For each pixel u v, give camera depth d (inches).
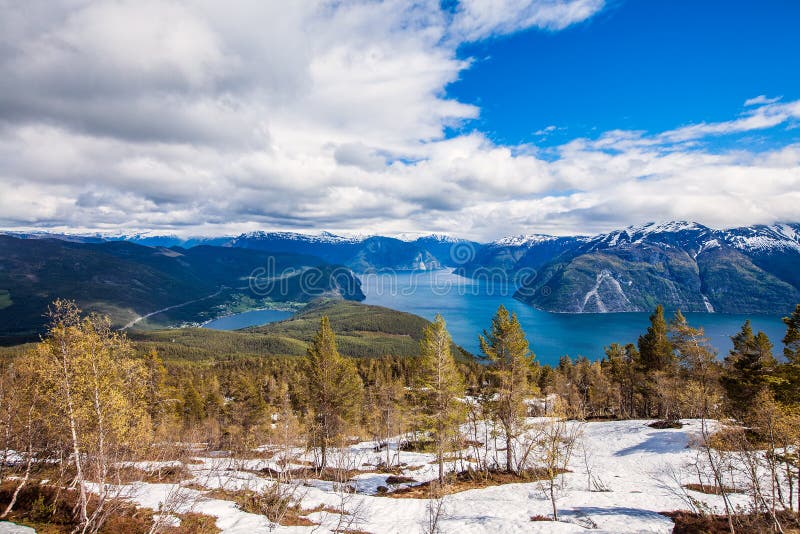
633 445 1919.3
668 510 1053.8
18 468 1113.4
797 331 1472.7
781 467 1112.2
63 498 876.0
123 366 900.0
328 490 1449.3
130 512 909.8
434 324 1509.6
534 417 2513.5
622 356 3454.7
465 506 1194.0
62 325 815.7
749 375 1809.8
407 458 2116.1
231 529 924.6
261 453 2310.5
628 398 3213.6
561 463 1686.8
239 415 2600.9
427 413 1501.0
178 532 852.0
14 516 788.0
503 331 1521.9
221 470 1669.5
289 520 1035.9
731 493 1170.6
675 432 1942.7
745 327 2217.0
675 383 2187.5
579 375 3617.1
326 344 1785.2
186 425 2516.0
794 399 1401.3
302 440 1824.6
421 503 1244.5
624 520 971.3
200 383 4527.6
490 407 1556.3
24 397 973.8
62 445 1000.2
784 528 848.9
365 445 2630.4
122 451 966.4
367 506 1211.2
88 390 828.6
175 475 1433.3
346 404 1780.3
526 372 1523.1
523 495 1269.7
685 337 2116.1
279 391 3617.1
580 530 912.3
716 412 1446.9
